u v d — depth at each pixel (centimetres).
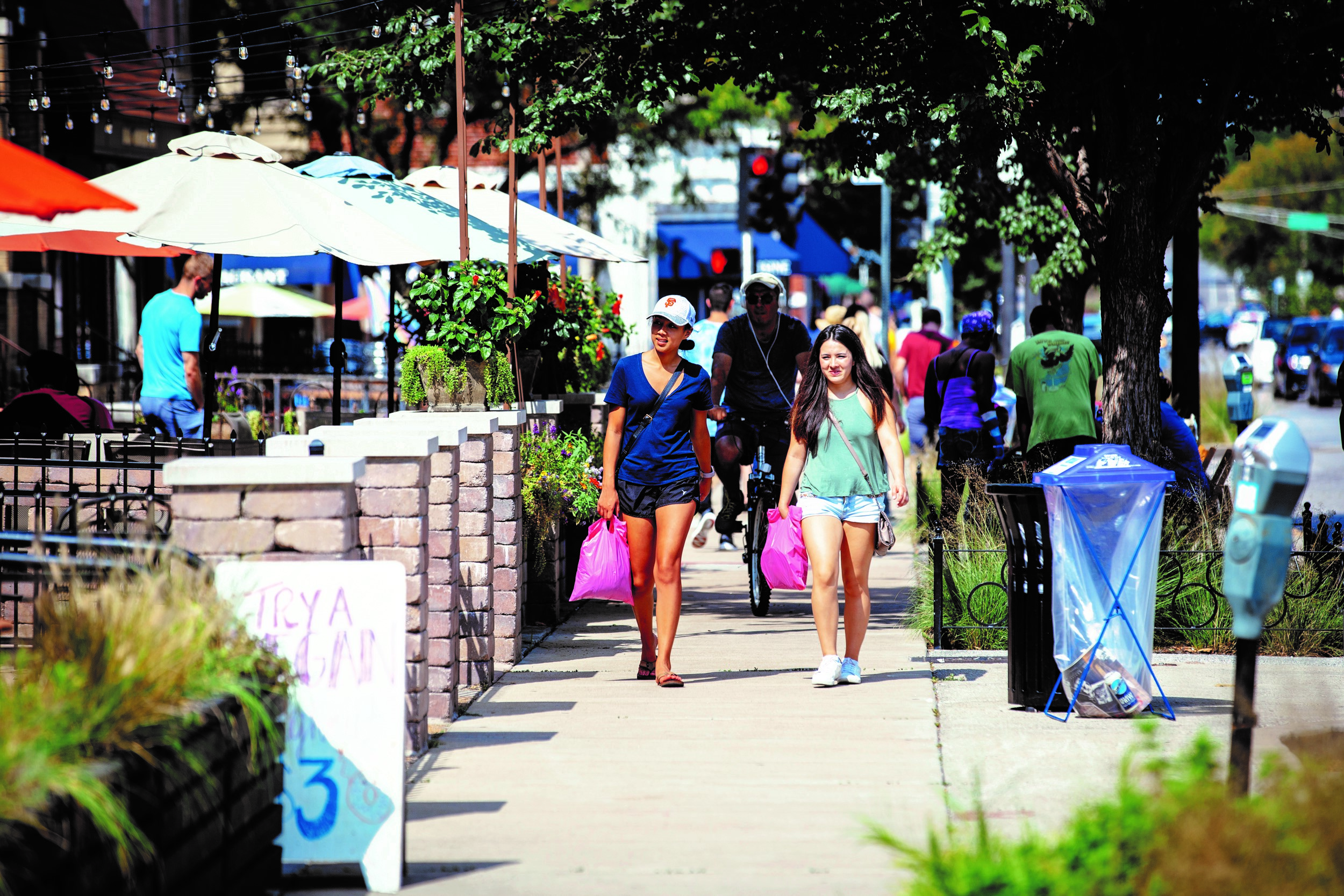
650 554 2302
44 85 5597
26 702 1016
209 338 3269
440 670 2025
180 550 1348
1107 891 1020
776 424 3073
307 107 4475
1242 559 1332
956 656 2512
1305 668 2353
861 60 2984
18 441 2580
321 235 2712
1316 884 989
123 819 966
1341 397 2961
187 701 1145
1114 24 2830
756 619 2997
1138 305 3000
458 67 2825
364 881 1388
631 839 1489
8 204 1292
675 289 10088
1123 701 1991
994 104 2625
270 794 1350
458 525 2236
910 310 9556
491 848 1471
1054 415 3081
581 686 2277
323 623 1440
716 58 3181
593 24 3127
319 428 2073
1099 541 2012
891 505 4981
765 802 1609
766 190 4625
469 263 2786
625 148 8875
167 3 6988
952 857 1112
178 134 6800
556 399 3375
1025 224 4612
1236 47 2856
